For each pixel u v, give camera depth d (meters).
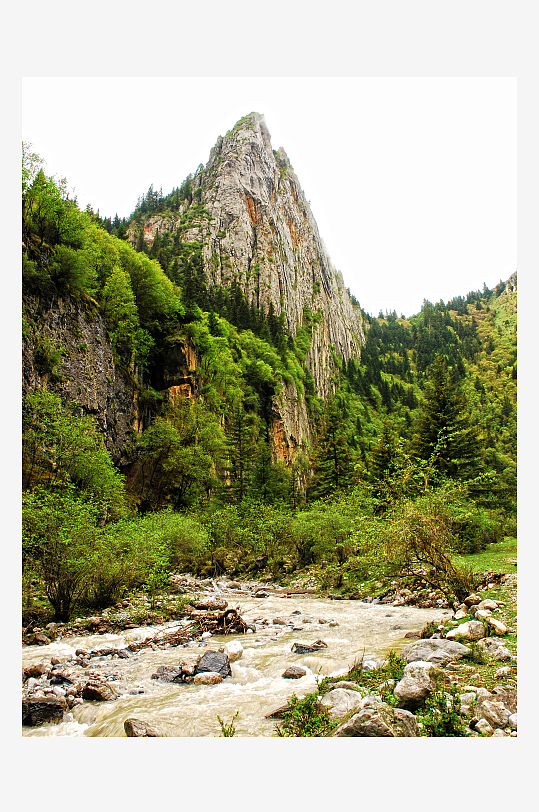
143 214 158.12
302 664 8.85
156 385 50.31
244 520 29.75
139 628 12.49
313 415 113.25
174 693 7.45
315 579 22.17
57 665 8.93
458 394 40.41
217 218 151.50
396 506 13.06
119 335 41.81
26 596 13.24
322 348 162.50
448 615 12.06
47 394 24.62
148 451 41.94
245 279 139.62
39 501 13.20
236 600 17.81
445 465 34.94
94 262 37.34
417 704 5.43
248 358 84.19
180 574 24.47
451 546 11.93
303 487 82.50
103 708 6.75
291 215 187.25
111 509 25.16
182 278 94.06
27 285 27.86
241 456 55.28
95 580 14.02
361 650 9.16
